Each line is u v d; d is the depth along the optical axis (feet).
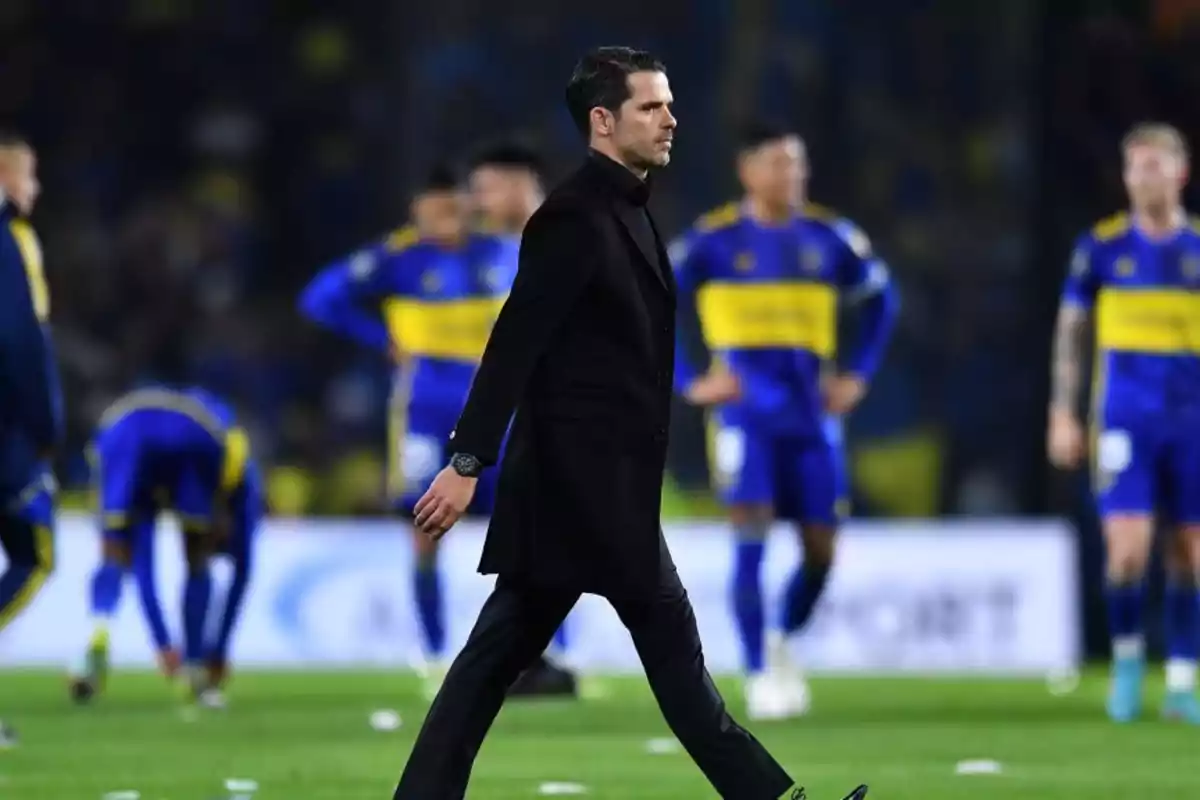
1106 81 190.19
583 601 167.53
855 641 168.14
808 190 248.93
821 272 123.03
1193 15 190.08
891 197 247.91
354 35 264.11
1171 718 113.70
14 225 93.40
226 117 262.67
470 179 148.25
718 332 123.24
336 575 169.78
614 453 53.01
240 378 241.76
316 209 258.37
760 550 121.60
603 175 53.88
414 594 136.87
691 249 123.24
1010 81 248.11
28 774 84.33
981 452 225.15
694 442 213.05
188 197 257.55
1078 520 180.45
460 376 135.03
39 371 93.40
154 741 100.27
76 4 262.67
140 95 262.67
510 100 258.16
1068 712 119.75
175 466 125.39
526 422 53.21
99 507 127.44
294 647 169.07
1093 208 189.57
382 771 85.20
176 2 263.90
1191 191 187.93
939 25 249.75
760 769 54.19
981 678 156.04
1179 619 114.32
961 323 238.07
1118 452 113.09
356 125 262.06
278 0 264.72
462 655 54.34
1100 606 178.60
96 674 126.82
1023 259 241.55
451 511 51.78
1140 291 112.78
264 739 101.40
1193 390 112.78
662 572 53.98
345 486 220.23
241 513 126.72
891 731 106.32
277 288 254.88
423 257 135.33
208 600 126.11
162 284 248.73
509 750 94.94
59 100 261.44
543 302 52.11
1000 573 168.45
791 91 249.96
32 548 96.63
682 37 253.24
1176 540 114.32
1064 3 191.31
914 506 218.79
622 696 132.05
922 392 231.30
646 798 74.95
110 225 254.47
